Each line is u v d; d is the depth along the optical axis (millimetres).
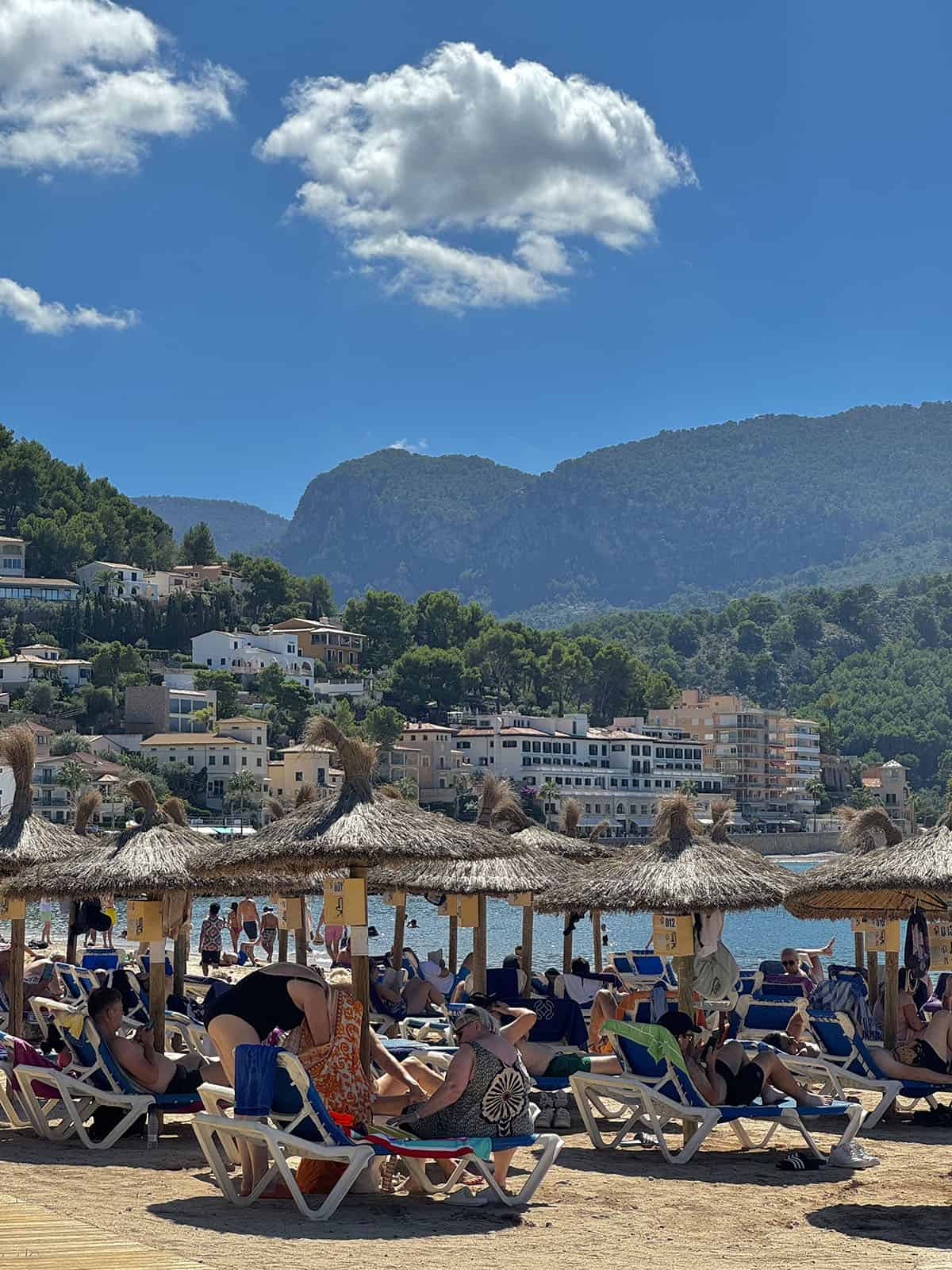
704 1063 10648
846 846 12391
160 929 11453
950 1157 10445
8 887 12234
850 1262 7148
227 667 182375
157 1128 10273
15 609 184500
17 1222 7309
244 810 135250
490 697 197750
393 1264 6801
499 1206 8461
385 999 16422
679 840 11648
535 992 15688
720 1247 7484
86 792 17984
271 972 8688
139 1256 6535
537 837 17031
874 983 14398
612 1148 10656
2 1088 11180
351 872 10211
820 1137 11320
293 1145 7988
